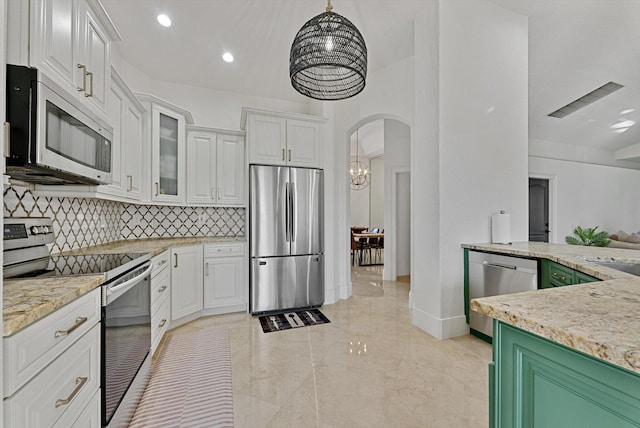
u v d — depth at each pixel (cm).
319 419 167
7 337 76
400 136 518
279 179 348
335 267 398
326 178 386
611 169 637
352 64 223
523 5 300
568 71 386
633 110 483
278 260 346
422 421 165
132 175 266
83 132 156
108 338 136
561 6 300
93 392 123
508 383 80
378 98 375
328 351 249
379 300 402
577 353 65
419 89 301
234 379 207
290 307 351
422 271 297
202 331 291
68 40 144
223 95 415
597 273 148
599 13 305
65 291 105
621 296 93
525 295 95
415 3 285
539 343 73
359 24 303
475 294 271
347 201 419
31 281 120
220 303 338
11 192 162
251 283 336
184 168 341
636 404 56
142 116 292
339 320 323
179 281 298
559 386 69
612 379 59
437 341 268
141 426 162
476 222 289
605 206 628
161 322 252
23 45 118
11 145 115
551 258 208
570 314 76
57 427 97
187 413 172
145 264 192
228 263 342
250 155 347
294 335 283
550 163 571
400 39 324
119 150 235
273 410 175
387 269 531
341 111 413
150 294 205
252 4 269
